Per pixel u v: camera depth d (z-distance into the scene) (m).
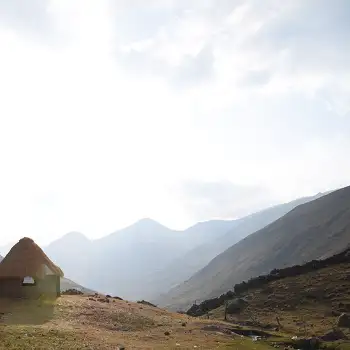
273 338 48.81
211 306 99.38
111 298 58.97
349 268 99.00
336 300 81.69
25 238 52.66
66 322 39.12
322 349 47.06
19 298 47.47
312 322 69.38
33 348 28.56
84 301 49.53
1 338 30.19
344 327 63.28
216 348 35.81
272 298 89.25
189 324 47.28
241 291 103.12
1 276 48.53
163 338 38.19
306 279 98.12
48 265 51.16
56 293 50.81
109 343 32.84
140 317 45.94
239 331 49.03
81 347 30.41
